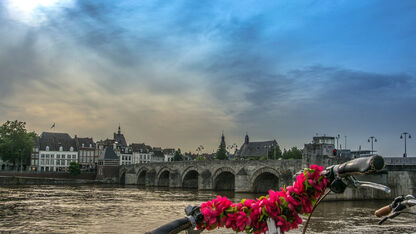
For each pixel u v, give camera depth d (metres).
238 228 4.36
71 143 148.88
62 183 107.31
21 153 119.81
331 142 91.44
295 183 4.50
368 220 31.31
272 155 132.62
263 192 67.44
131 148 169.75
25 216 34.91
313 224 29.08
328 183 4.34
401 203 3.94
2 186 87.19
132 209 41.16
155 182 100.00
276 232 4.32
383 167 3.62
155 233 3.81
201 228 4.44
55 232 26.73
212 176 77.25
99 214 36.72
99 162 122.75
